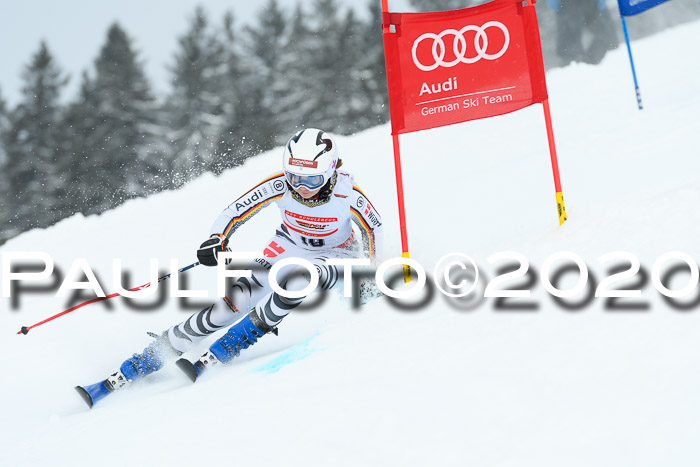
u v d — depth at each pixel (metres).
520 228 16.39
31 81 137.25
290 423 7.75
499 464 5.90
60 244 25.75
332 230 14.61
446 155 30.34
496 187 21.38
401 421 7.09
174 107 136.75
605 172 18.34
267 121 135.50
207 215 27.25
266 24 143.62
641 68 37.81
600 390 6.55
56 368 14.91
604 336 7.55
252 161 35.84
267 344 13.63
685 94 27.59
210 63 138.75
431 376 7.91
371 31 134.88
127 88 132.50
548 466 5.69
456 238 17.25
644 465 5.39
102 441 9.09
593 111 30.73
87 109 131.12
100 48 136.50
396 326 9.95
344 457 6.70
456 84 13.65
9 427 11.71
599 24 43.72
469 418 6.78
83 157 126.69
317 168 13.23
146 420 9.53
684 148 17.41
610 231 10.63
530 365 7.46
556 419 6.31
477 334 8.67
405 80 13.84
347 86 132.00
